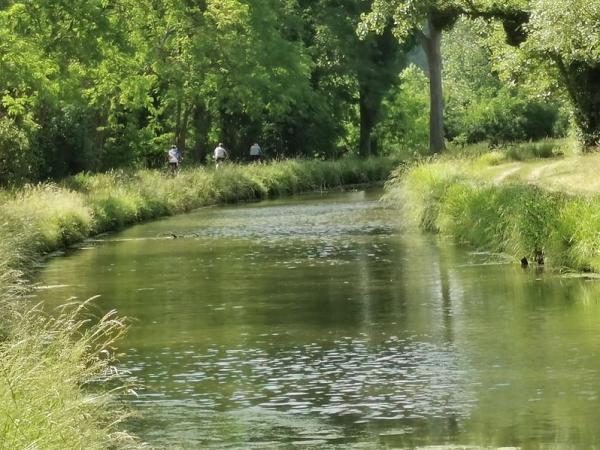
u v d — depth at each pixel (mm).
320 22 93000
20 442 10945
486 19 54938
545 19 42500
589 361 17516
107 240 40875
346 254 33438
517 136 103938
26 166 53594
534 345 18891
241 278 28734
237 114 85375
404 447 13266
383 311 22984
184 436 14047
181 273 30125
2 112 54719
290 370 17734
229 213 52969
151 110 72250
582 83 55250
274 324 21859
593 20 41844
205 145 85438
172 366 18266
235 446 13555
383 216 46938
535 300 23469
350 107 101312
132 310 23969
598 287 24781
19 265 30781
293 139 88750
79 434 11891
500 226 32719
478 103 108438
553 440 13336
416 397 15695
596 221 28125
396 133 112375
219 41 74500
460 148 86000
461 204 37375
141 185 55250
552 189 35750
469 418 14477
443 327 20922
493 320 21406
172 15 71188
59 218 39875
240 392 16359
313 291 26031
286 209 53844
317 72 93500
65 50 52906
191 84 74500
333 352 19016
